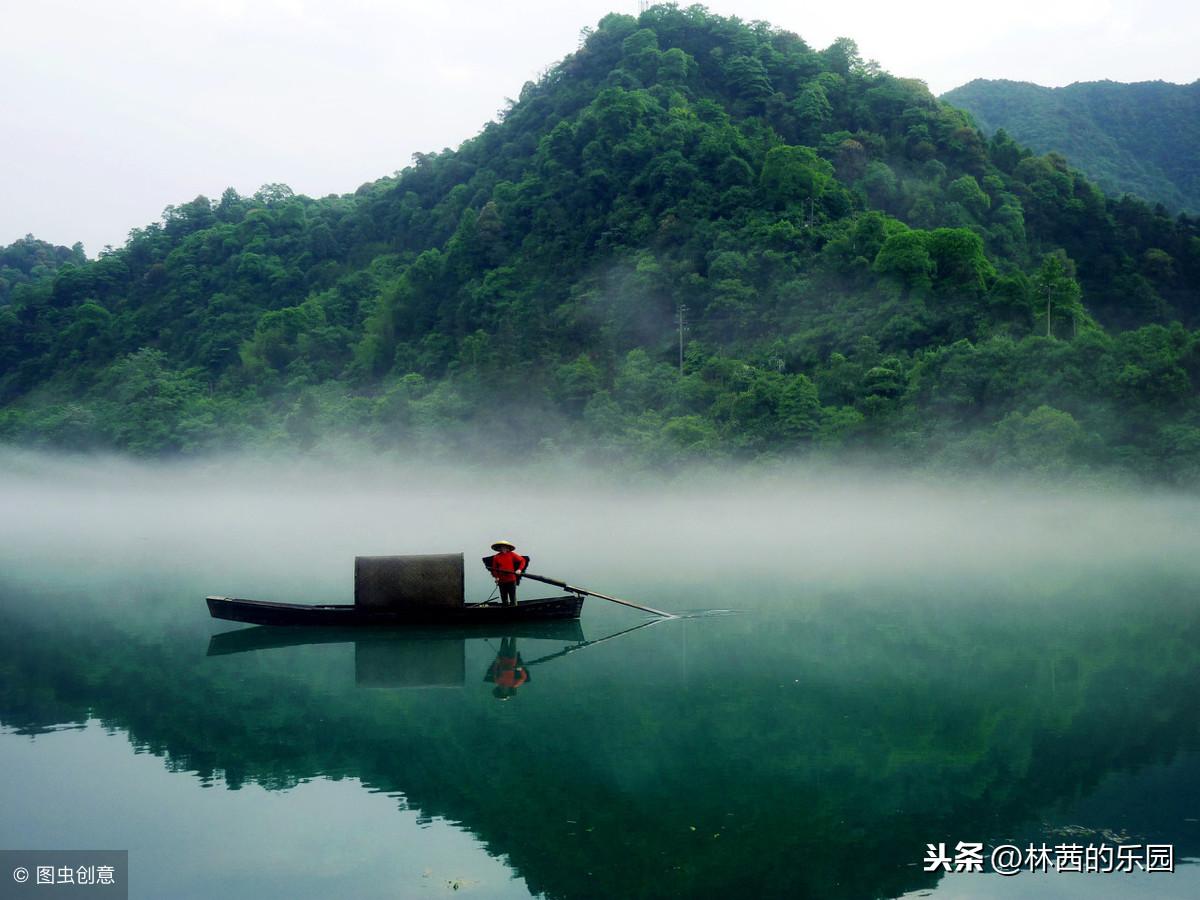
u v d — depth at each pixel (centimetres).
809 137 13450
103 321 15538
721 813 1174
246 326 14550
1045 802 1198
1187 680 1784
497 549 2420
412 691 1764
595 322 10794
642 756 1382
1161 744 1412
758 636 2236
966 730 1488
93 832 1141
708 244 11094
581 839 1109
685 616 2500
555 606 2348
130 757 1401
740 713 1588
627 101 13450
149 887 998
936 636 2212
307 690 1781
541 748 1422
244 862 1053
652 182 12250
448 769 1335
